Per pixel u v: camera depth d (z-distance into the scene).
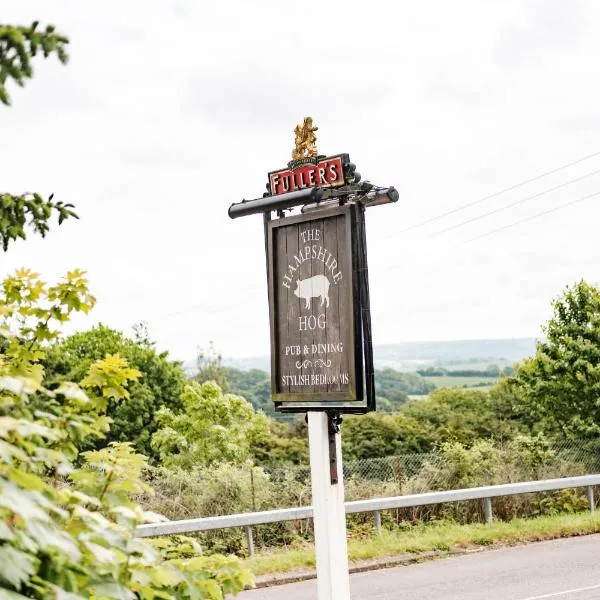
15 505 1.86
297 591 10.70
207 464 23.89
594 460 18.23
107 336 39.25
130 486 2.78
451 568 11.74
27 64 2.14
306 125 6.05
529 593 10.12
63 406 2.89
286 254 6.07
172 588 2.73
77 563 2.20
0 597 1.78
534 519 14.75
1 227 2.68
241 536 13.48
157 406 37.19
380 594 10.37
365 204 5.79
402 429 27.42
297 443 27.91
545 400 23.84
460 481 15.95
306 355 5.94
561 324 24.02
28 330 3.33
